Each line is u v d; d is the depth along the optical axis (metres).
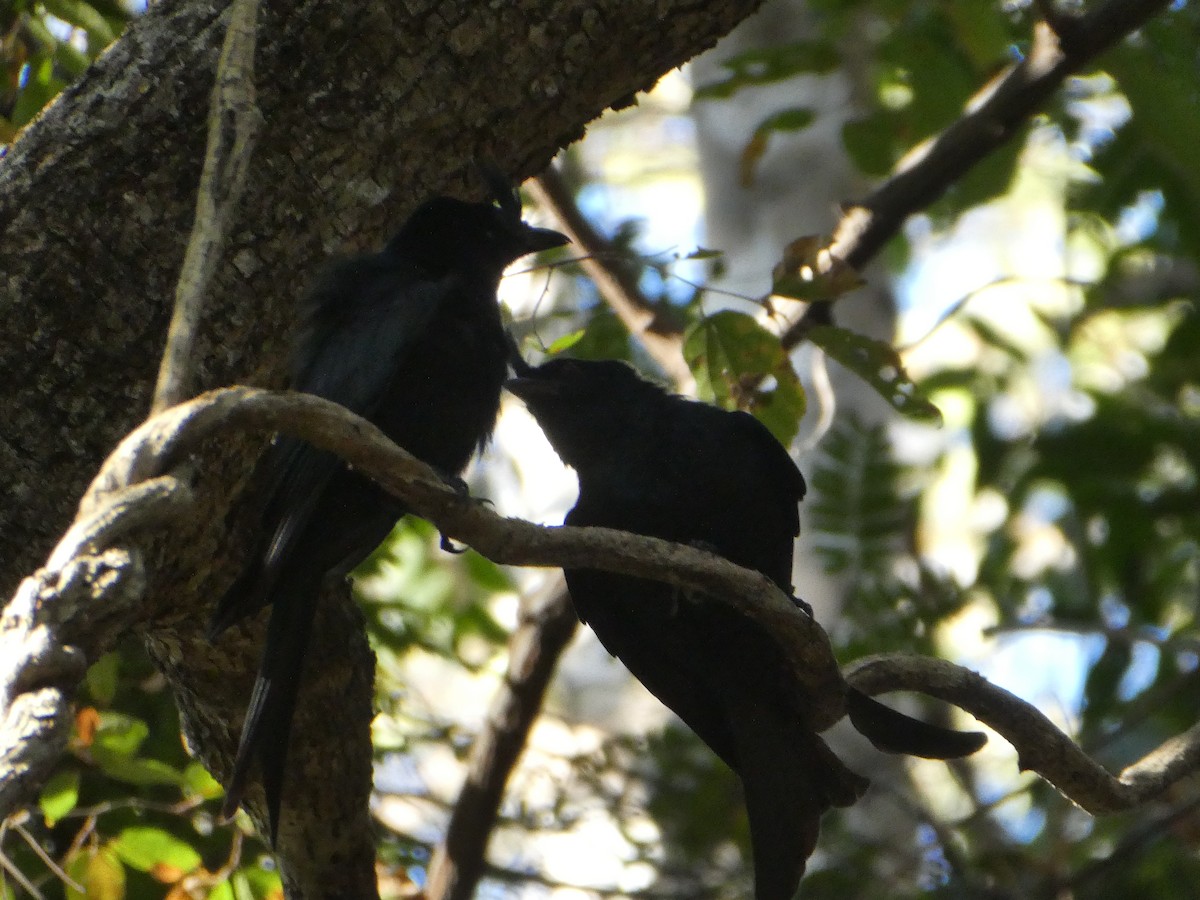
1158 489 15.00
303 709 8.16
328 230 7.41
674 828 12.97
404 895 10.93
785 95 16.52
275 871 9.65
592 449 9.04
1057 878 12.64
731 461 8.82
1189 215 13.74
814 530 13.14
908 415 10.06
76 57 9.87
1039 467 15.21
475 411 8.05
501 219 8.18
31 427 7.05
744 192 16.34
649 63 7.86
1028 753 7.75
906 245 19.48
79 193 7.06
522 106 7.66
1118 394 15.98
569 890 13.02
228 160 6.09
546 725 19.27
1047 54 11.29
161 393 5.45
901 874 12.86
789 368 9.56
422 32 7.38
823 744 7.93
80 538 4.69
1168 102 11.12
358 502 7.27
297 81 7.28
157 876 9.20
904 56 13.15
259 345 7.34
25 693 4.39
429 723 12.52
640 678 8.89
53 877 10.11
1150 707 13.69
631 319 12.48
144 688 10.93
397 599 12.96
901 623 12.84
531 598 12.09
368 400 7.45
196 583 7.49
